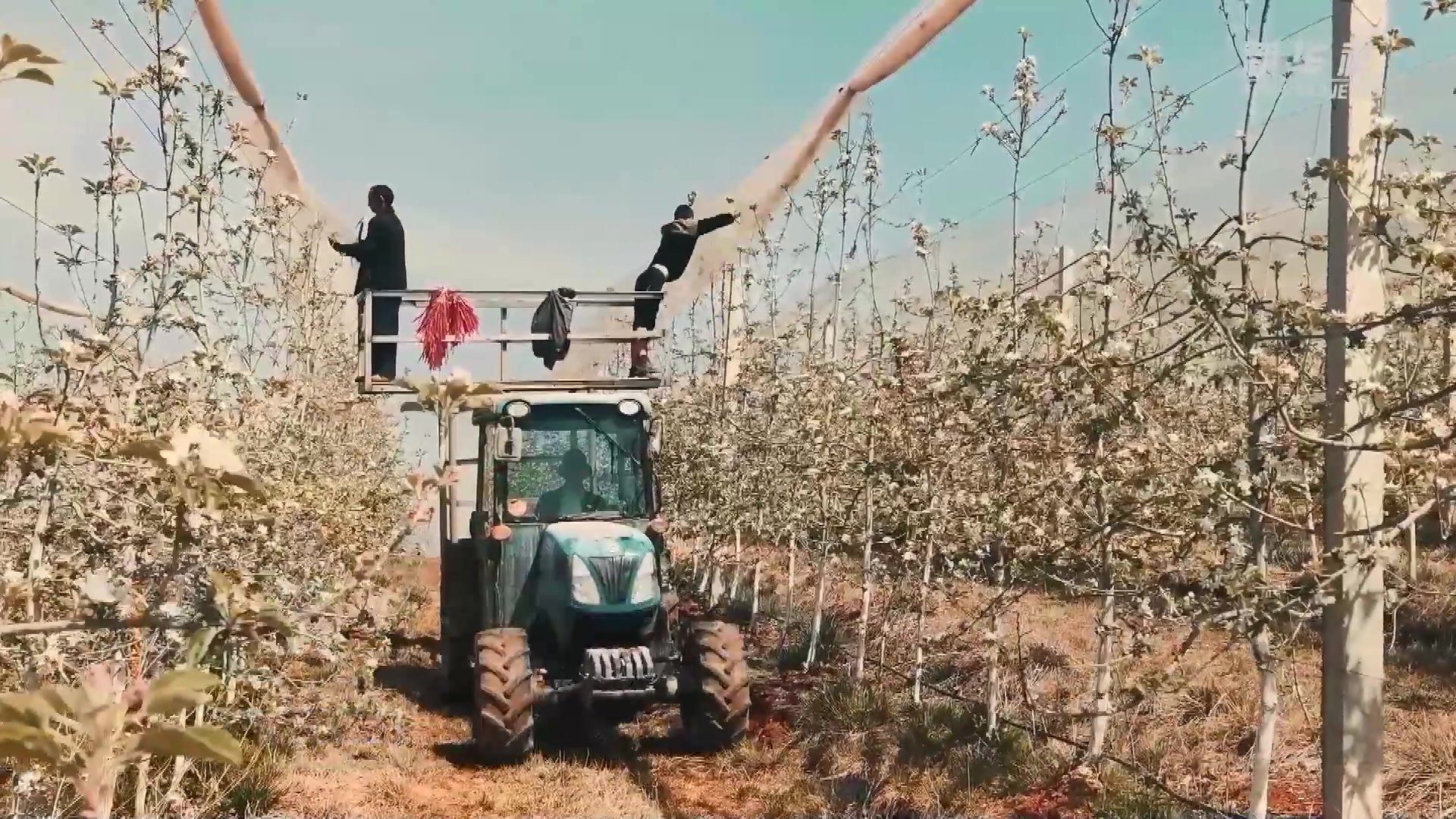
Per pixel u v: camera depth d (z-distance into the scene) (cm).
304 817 576
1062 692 723
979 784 613
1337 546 372
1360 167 363
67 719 69
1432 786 527
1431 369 509
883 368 762
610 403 832
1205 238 401
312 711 662
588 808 639
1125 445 469
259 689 501
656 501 845
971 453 657
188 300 425
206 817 534
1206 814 524
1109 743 618
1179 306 498
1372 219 359
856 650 862
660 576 822
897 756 671
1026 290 510
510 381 835
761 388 1066
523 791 670
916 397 657
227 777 571
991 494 577
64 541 339
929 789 617
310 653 493
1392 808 516
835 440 847
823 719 754
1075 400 464
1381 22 364
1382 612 379
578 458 835
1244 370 402
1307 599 383
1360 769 371
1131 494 464
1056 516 531
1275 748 603
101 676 74
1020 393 470
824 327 954
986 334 625
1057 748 634
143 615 118
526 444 828
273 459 560
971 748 653
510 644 743
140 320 393
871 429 772
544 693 737
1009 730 662
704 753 754
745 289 1138
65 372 315
